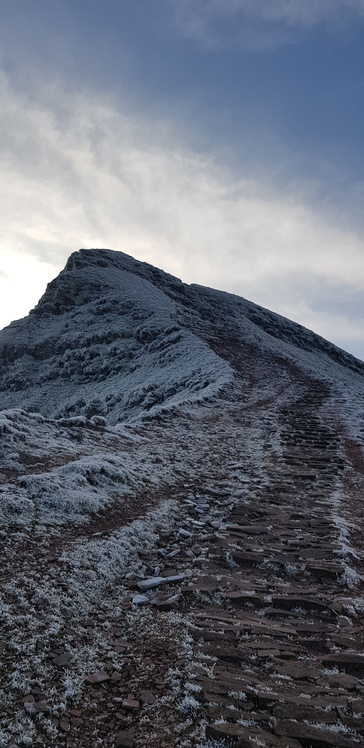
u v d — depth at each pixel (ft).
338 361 326.03
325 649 17.43
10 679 13.87
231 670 15.14
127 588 23.06
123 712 12.94
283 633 18.25
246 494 43.16
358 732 11.68
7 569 21.27
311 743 11.05
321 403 106.11
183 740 11.52
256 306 340.59
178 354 174.29
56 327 234.38
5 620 16.99
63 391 182.91
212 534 32.30
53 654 15.72
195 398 100.12
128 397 146.30
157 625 18.83
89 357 199.62
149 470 46.80
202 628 18.48
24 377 199.62
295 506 39.70
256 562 27.07
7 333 233.55
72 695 13.50
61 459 42.16
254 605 21.57
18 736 11.60
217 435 72.13
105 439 54.75
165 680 14.51
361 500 42.60
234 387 124.06
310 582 24.90
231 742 11.12
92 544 26.32
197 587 22.90
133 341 203.72
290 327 324.19
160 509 36.35
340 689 14.12
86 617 19.08
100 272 278.87
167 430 69.77
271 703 12.85
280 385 136.77
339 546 29.45
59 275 277.03
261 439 71.36
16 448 41.52
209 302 311.06
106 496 35.22
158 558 27.68
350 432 75.66
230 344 208.33
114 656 16.12
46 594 19.66
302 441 69.46
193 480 47.26
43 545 24.86
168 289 295.69
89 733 12.03
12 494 29.66
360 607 21.66
